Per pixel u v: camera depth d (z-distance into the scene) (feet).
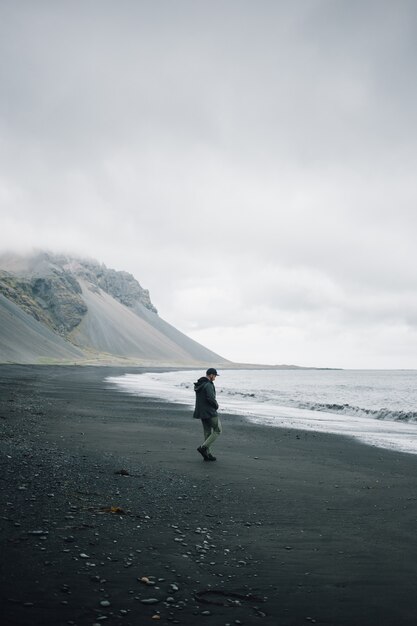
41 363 479.00
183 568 15.98
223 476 32.04
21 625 11.57
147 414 73.72
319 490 29.27
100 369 522.88
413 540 20.15
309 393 195.21
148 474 30.86
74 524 19.44
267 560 17.29
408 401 153.48
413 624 12.89
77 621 12.00
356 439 56.08
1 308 585.22
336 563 17.25
